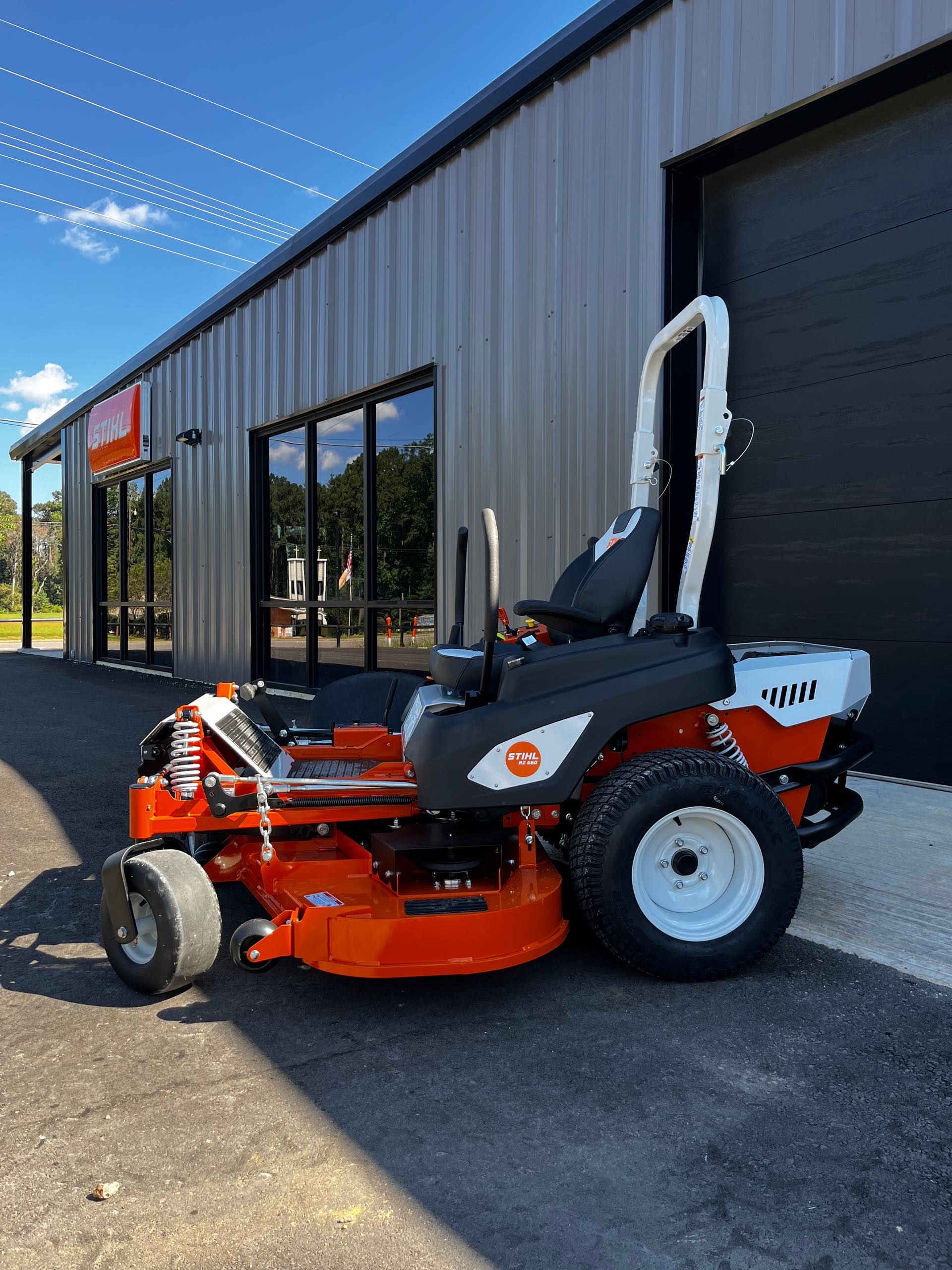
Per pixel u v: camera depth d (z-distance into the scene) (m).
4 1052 2.52
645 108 6.10
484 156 7.48
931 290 5.02
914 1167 1.96
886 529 5.27
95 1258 1.70
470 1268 1.67
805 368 5.65
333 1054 2.49
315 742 4.04
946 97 4.91
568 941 3.30
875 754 5.36
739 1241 1.74
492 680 2.98
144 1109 2.22
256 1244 1.74
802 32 5.19
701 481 3.12
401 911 2.75
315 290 9.88
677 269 6.06
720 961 2.87
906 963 3.02
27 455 21.84
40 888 3.98
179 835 3.38
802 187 5.60
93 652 17.31
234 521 11.73
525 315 7.09
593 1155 2.01
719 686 2.97
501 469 7.33
